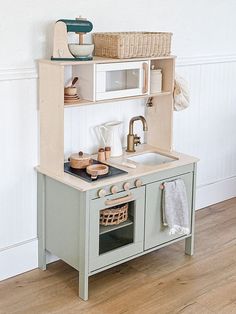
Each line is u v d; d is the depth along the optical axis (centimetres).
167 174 314
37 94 298
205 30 388
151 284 304
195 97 395
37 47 293
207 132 413
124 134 352
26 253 312
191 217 335
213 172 428
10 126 291
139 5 338
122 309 278
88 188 274
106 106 337
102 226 295
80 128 326
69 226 292
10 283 301
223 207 425
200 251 346
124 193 293
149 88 321
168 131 345
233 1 404
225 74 414
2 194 296
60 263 326
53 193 300
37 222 315
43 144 300
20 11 282
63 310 276
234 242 361
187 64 380
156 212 314
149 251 316
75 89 293
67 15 302
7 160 294
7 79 283
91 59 291
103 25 322
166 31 361
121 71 304
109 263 296
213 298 291
